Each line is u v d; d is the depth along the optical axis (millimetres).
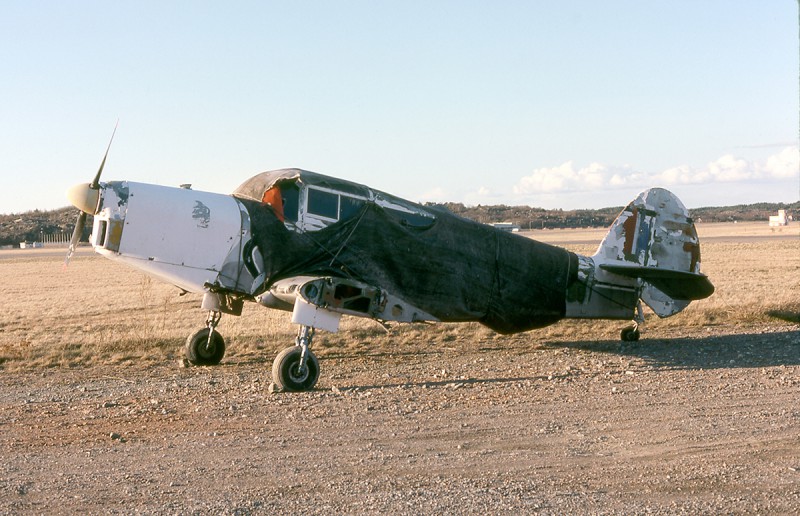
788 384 9438
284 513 4965
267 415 8086
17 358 12727
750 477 5621
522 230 177750
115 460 6316
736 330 15414
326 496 5305
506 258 12680
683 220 14797
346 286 10344
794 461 6023
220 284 10312
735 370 10680
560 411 8062
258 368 11602
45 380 10766
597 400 8641
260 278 10539
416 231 11688
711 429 7125
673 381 9836
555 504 5102
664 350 13047
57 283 39719
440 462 6148
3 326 19625
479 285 12359
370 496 5297
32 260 74312
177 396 9344
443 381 10227
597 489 5410
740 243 71875
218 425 7613
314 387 9867
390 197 11703
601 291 13844
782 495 5207
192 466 6094
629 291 14117
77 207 9883
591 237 108938
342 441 6875
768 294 21891
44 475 5891
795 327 15578
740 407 8102
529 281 12922
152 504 5156
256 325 17094
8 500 5273
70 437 7184
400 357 12570
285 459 6281
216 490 5461
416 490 5422
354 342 14055
